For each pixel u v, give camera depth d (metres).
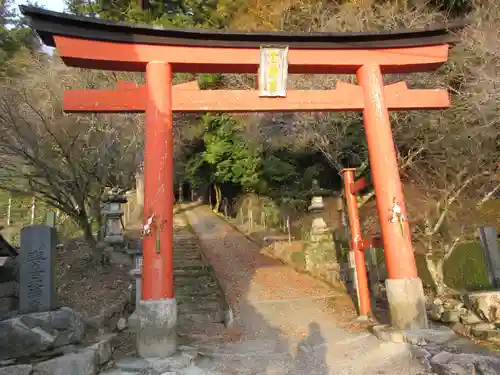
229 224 24.05
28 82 13.80
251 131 18.31
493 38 9.69
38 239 6.35
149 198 6.66
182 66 7.56
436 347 5.98
